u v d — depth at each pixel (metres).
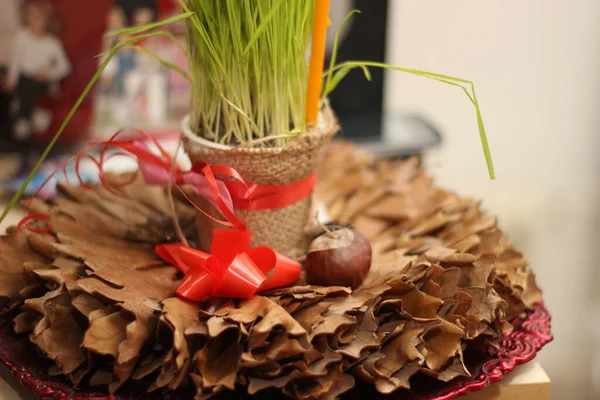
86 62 0.68
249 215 0.47
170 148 0.70
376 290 0.43
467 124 0.88
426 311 0.43
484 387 0.43
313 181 0.49
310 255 0.45
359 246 0.45
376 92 0.75
